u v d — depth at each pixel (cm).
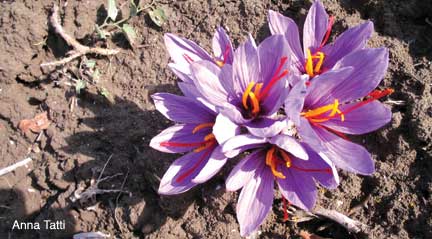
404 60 31
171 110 27
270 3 34
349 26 32
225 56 26
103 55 34
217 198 29
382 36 33
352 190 30
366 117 25
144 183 31
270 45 25
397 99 31
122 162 31
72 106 32
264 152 26
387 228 30
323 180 25
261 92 25
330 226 30
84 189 30
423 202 29
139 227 30
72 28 34
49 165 31
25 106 33
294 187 25
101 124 32
